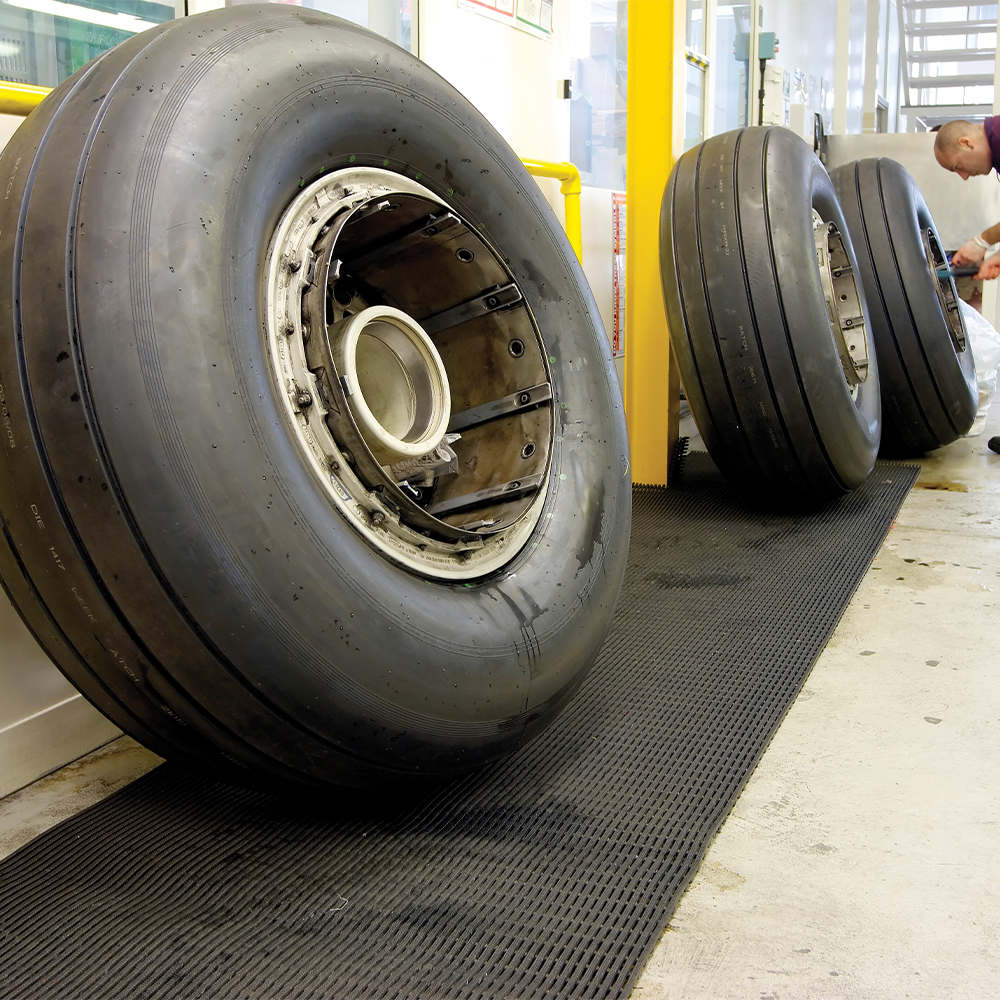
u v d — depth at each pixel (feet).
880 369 11.87
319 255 4.07
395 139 4.63
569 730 5.30
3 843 4.30
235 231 3.62
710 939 3.59
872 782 4.72
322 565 3.60
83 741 5.12
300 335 3.94
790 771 4.85
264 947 3.55
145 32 3.92
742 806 4.54
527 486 4.87
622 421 5.59
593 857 4.10
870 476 11.60
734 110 17.75
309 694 3.59
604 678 5.98
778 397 8.91
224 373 3.43
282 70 3.99
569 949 3.51
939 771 4.81
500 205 5.22
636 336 11.27
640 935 3.59
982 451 13.14
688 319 9.07
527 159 9.57
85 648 3.61
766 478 9.55
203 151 3.57
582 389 5.34
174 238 3.40
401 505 4.13
